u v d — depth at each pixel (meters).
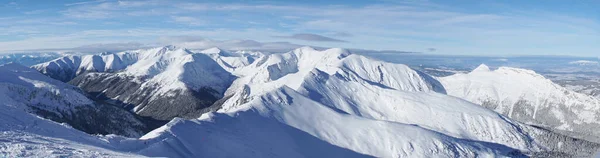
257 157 137.12
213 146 129.25
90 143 85.06
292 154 153.75
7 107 93.25
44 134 78.88
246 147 141.12
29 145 54.94
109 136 100.62
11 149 50.75
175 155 107.50
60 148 55.97
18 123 82.00
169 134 119.56
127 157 57.31
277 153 149.12
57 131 85.94
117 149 91.50
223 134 142.50
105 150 64.38
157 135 117.31
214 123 148.38
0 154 47.56
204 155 120.00
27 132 71.69
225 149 131.88
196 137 128.25
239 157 131.12
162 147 106.88
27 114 93.62
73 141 74.56
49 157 48.59
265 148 148.88
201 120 145.75
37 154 49.66
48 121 93.44
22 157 46.97
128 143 99.25
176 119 133.00
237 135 148.50
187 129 129.75
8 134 63.16
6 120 81.12
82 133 92.88
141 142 104.06
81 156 52.19
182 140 119.62
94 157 52.75
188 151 115.38
